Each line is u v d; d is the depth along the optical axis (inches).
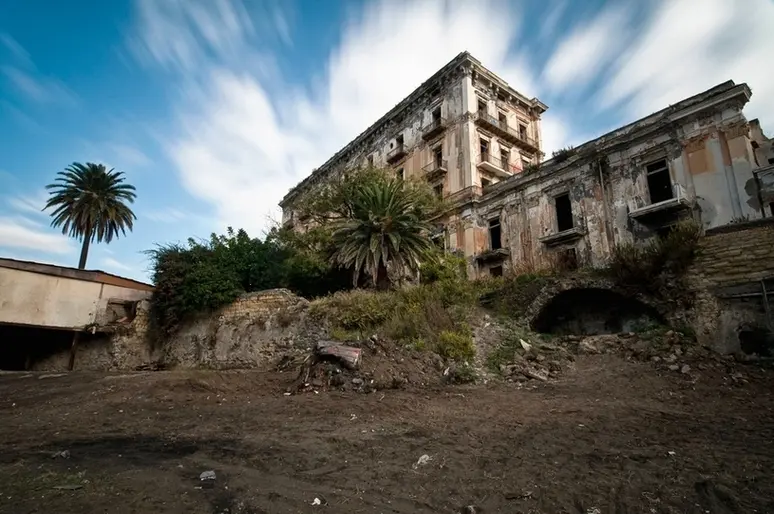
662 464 147.9
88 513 109.0
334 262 720.3
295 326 582.6
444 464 151.9
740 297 373.1
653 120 745.0
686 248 431.5
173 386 346.6
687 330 398.3
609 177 794.8
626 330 512.4
